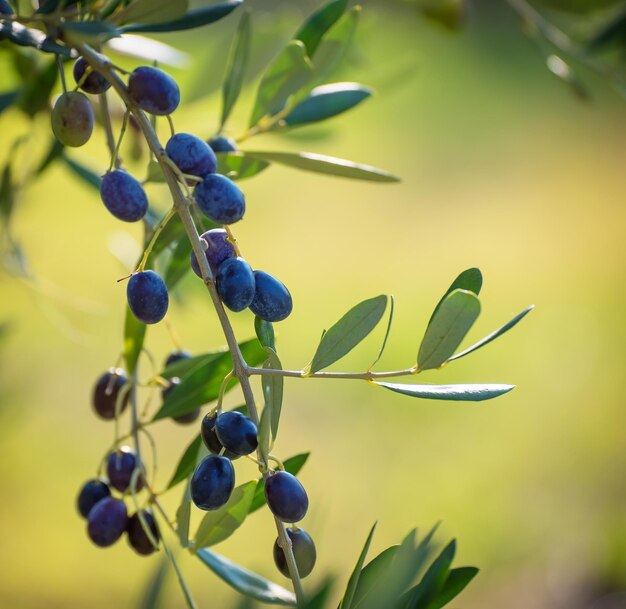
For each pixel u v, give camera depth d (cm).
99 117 174
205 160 100
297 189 904
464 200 935
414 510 521
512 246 857
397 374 97
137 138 181
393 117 1073
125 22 110
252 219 730
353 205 906
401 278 796
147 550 117
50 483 499
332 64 147
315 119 147
